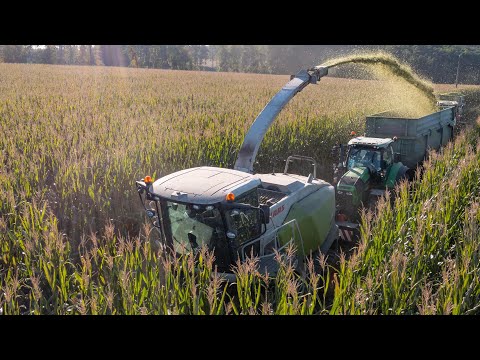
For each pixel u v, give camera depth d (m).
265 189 8.14
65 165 10.46
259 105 22.42
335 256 8.47
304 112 19.69
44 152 11.71
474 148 14.18
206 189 6.49
